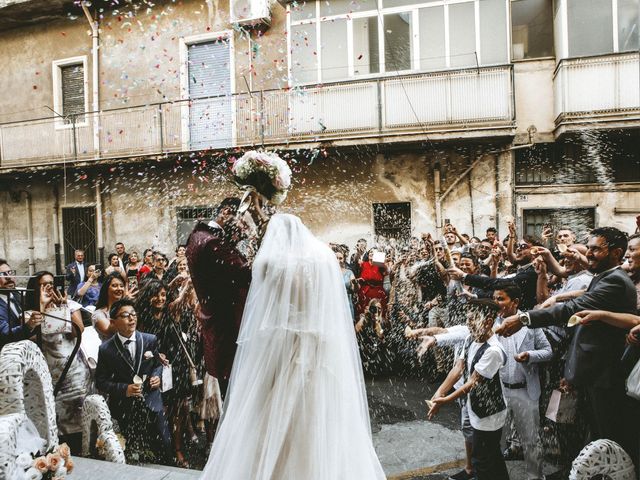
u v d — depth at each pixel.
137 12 13.65
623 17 10.65
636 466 3.31
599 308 3.34
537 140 11.48
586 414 3.77
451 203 11.91
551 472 4.14
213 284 2.65
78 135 14.22
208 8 13.08
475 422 3.57
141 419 4.35
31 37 14.80
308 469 2.09
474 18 11.52
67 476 3.28
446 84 11.38
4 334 3.65
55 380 4.37
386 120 11.64
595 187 11.25
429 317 7.22
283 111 12.36
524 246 5.50
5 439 2.53
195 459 4.70
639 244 3.80
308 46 12.34
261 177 2.62
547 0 11.54
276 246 2.31
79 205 14.41
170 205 13.27
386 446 4.93
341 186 12.17
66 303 4.52
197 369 4.97
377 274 7.79
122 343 4.35
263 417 2.17
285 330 2.19
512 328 3.45
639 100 10.33
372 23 12.03
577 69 10.62
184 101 12.23
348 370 2.28
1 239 15.30
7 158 14.76
